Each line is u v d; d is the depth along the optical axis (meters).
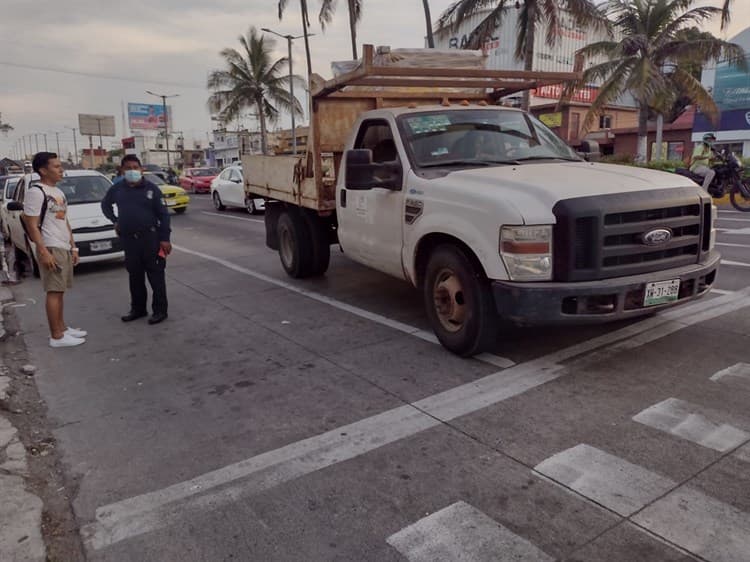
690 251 4.59
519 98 20.92
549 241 4.12
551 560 2.55
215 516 2.97
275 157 8.37
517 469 3.25
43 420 4.19
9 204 9.11
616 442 3.47
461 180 4.75
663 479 3.08
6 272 10.23
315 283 8.20
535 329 5.52
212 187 21.44
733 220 12.66
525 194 4.26
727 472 3.12
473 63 6.65
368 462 3.41
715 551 2.55
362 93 7.12
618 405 3.94
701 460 3.24
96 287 8.70
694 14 21.52
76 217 9.59
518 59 22.95
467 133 5.59
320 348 5.42
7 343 6.04
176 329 6.28
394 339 5.55
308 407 4.17
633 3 22.33
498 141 5.60
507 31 36.50
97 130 80.12
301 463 3.43
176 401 4.41
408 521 2.86
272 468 3.39
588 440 3.51
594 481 3.09
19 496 3.13
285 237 8.59
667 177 4.70
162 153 87.38
